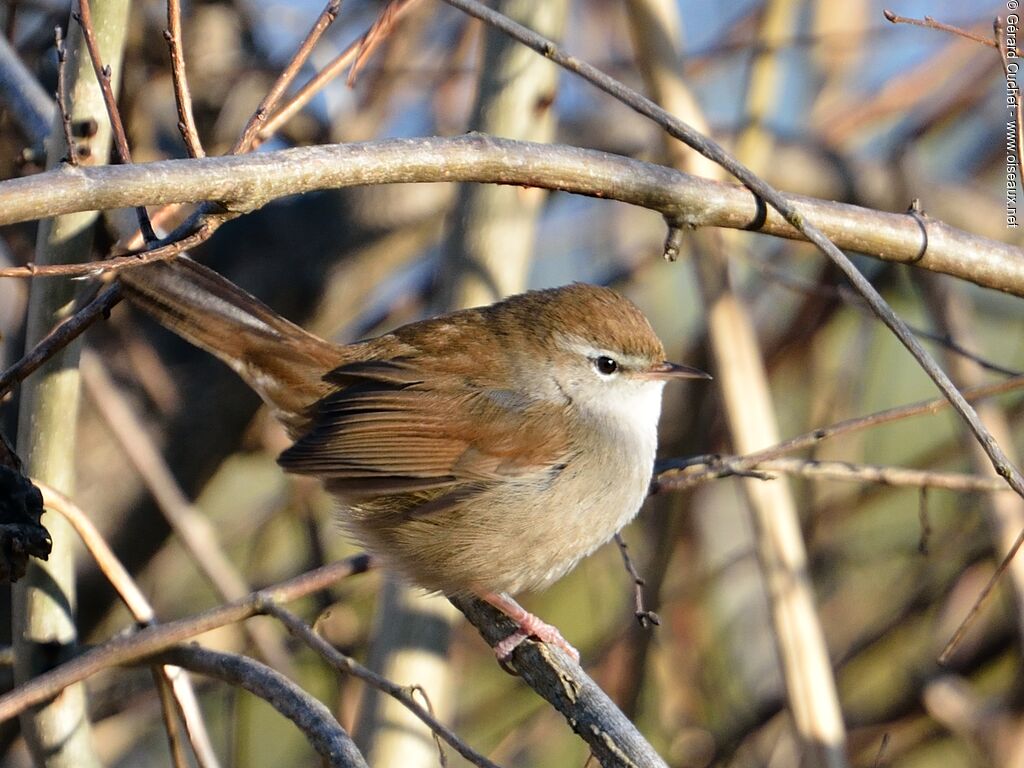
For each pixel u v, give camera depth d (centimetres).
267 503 1370
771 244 1463
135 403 1287
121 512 1214
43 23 1149
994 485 844
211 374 1270
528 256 1012
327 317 1332
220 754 1309
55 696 827
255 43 1292
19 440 825
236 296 879
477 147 723
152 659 786
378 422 872
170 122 1286
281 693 712
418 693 931
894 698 1302
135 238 798
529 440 888
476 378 902
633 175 760
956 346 965
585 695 759
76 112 791
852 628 1378
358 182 692
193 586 1365
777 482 1004
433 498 881
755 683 1347
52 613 830
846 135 1384
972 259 837
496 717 1318
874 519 1447
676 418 1408
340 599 1212
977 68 1355
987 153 1481
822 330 1384
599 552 1366
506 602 887
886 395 1452
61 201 608
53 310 807
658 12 994
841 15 1366
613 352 918
